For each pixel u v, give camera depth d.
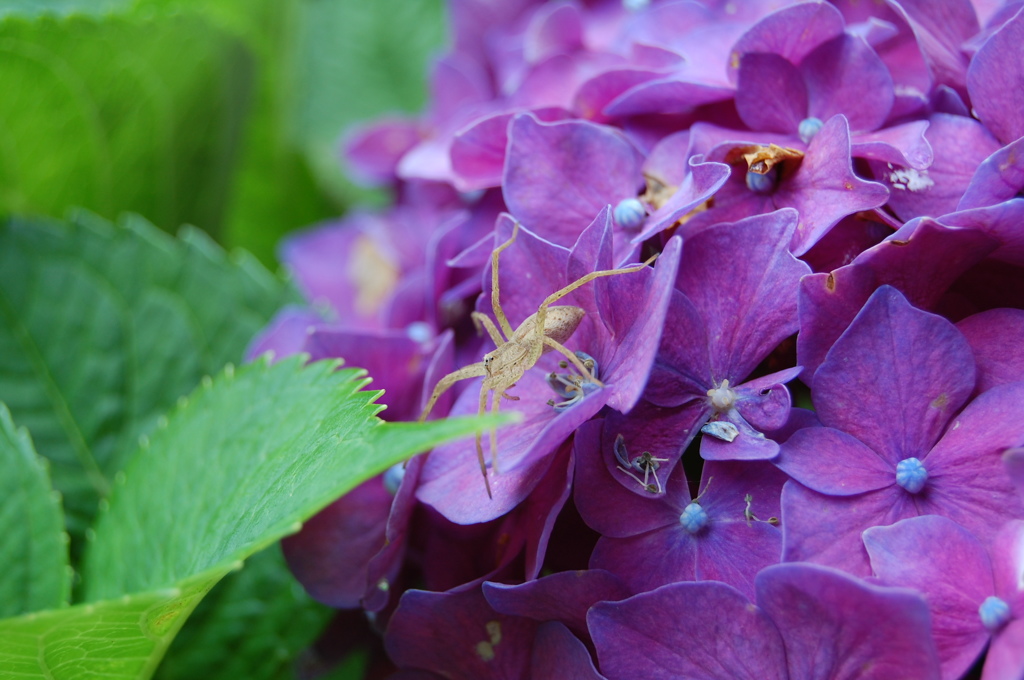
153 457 0.30
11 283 0.33
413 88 0.47
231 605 0.32
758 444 0.26
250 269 0.35
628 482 0.26
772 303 0.27
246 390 0.29
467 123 0.33
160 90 0.36
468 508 0.27
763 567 0.26
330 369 0.29
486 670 0.28
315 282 0.39
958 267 0.27
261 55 0.42
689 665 0.26
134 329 0.34
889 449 0.26
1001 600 0.24
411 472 0.28
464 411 0.29
